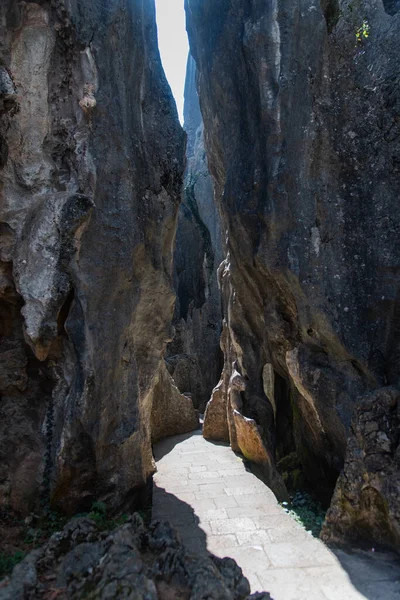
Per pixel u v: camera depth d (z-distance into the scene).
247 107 7.26
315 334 6.36
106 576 3.44
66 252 5.26
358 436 5.44
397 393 5.43
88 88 5.63
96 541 4.09
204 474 8.59
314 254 6.24
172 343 18.48
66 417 5.29
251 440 8.45
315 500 7.03
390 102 6.11
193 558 3.85
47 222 5.25
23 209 5.51
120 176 5.96
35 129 5.62
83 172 5.59
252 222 6.89
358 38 6.33
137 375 6.43
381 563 4.94
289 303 6.74
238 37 7.38
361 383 6.07
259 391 9.23
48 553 3.95
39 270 5.22
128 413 6.10
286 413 9.47
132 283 6.33
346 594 4.39
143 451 6.97
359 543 5.33
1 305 5.60
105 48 5.85
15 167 5.53
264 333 8.34
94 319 5.52
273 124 6.50
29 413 5.62
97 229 5.65
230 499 7.22
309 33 6.46
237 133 7.55
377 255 6.02
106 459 5.68
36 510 5.27
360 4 6.39
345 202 6.26
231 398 9.47
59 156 5.73
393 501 4.84
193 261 21.78
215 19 8.02
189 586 3.51
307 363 6.52
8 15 5.32
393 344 5.91
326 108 6.39
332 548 5.33
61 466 5.26
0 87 4.66
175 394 12.34
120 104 6.01
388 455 5.16
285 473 8.14
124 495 5.98
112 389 5.77
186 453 10.18
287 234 6.37
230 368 11.12
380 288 5.95
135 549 3.78
